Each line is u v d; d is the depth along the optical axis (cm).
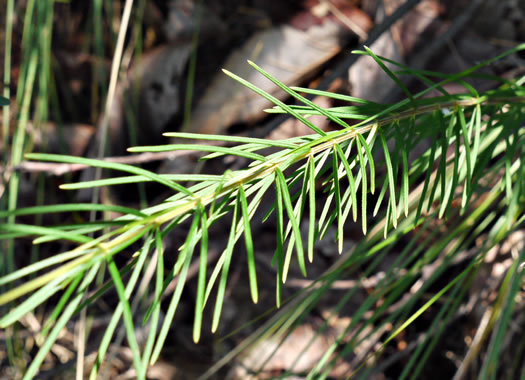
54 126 122
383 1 112
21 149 82
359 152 38
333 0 118
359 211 110
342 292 112
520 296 93
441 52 105
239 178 35
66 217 122
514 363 76
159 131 118
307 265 114
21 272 30
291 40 116
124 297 31
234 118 115
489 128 45
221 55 119
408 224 62
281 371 105
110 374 106
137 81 111
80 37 130
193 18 122
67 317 30
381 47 108
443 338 100
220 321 114
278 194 35
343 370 104
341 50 114
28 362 103
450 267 105
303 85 114
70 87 127
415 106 41
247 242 34
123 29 74
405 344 103
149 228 32
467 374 96
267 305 113
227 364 108
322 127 108
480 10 108
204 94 117
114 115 118
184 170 116
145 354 32
